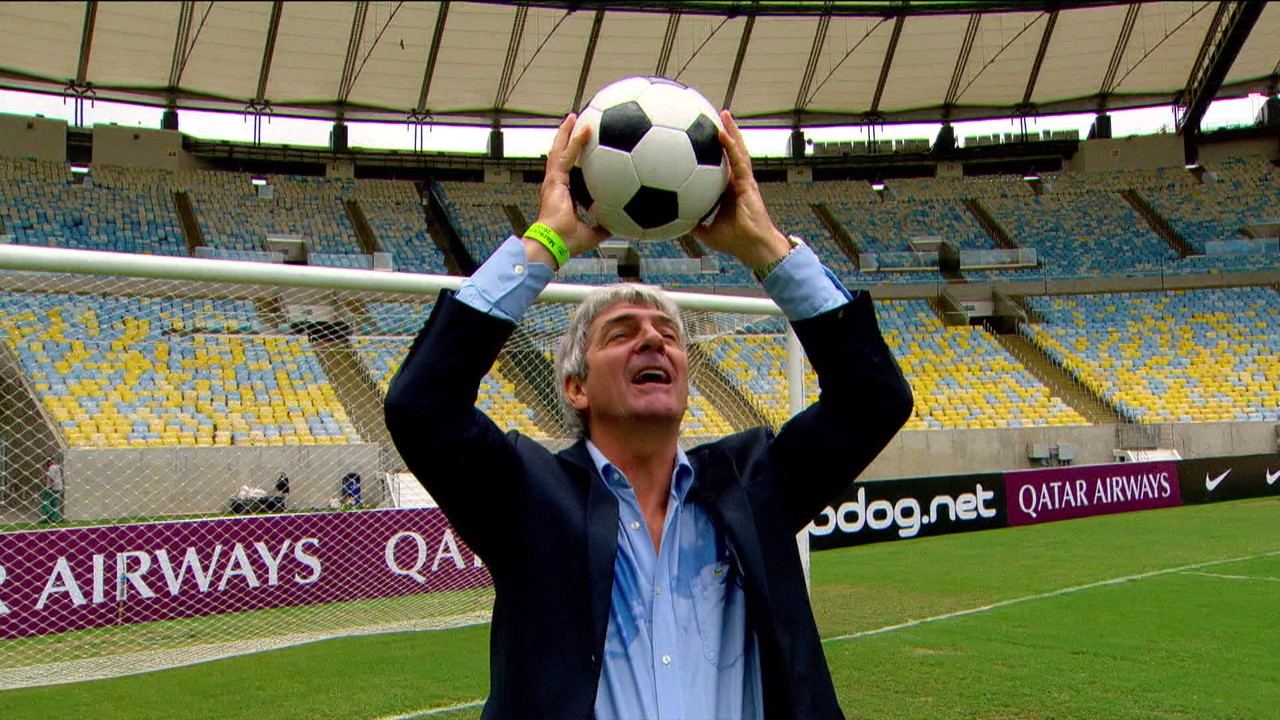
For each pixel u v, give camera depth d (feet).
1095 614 25.52
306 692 18.98
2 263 16.80
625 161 6.84
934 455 67.62
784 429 6.10
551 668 5.03
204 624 25.29
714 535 5.67
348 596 27.96
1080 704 17.20
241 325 36.14
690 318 27.84
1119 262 94.17
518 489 5.40
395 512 28.94
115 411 49.96
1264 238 93.61
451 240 95.91
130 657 21.22
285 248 87.61
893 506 43.73
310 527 27.58
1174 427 70.69
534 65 87.30
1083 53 92.27
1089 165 106.32
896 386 5.71
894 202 105.19
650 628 5.36
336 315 34.40
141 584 24.95
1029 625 24.18
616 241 93.45
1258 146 106.22
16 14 73.97
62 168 85.35
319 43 82.12
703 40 85.40
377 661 21.75
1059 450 69.21
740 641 5.48
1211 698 17.53
